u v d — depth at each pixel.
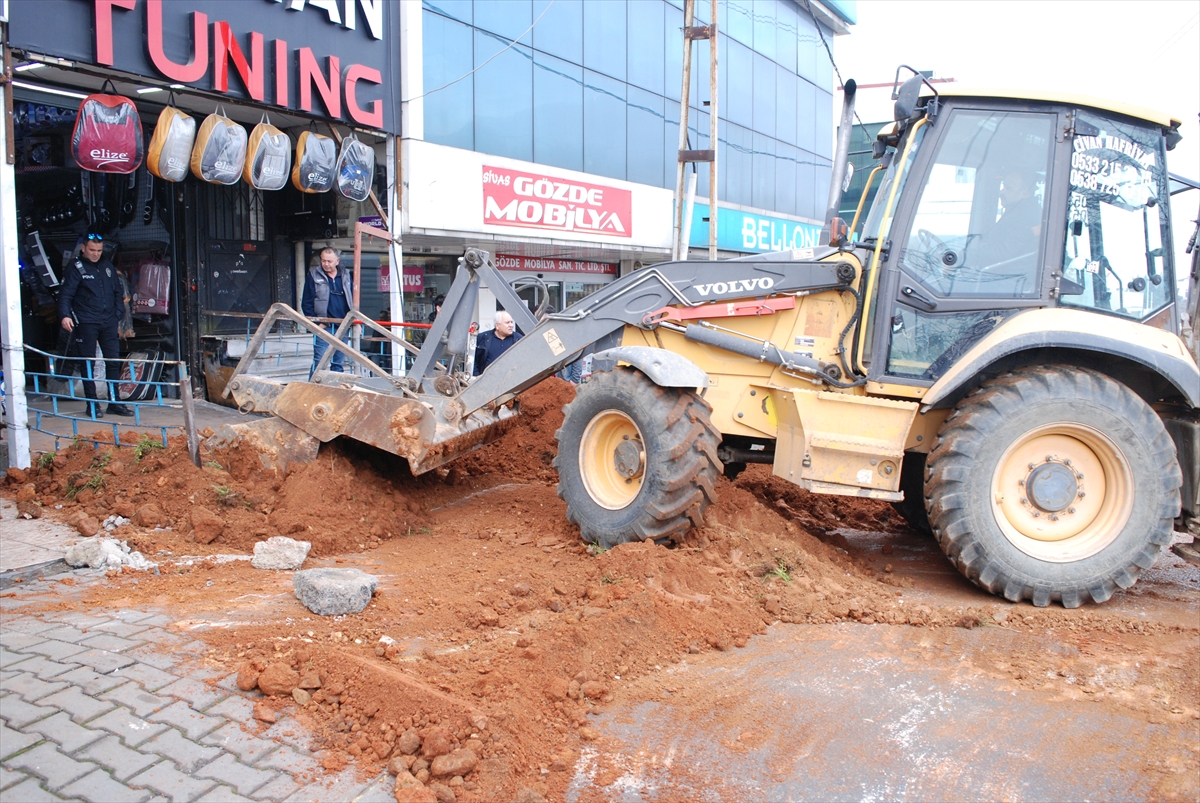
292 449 5.72
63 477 5.80
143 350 10.17
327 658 3.37
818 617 4.39
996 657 3.99
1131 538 4.60
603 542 5.05
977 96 4.84
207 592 4.28
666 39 16.56
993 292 4.89
